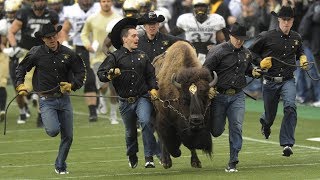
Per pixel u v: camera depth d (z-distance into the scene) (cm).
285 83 3797
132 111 3488
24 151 4259
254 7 5612
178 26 4659
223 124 3500
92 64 5138
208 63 3459
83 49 5297
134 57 3450
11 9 5272
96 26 5084
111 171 3578
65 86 3441
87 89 5247
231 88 3450
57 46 3481
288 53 3794
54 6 5631
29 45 5056
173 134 3447
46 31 3441
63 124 3512
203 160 3831
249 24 5594
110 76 3388
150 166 3538
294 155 3884
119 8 5875
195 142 3331
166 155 3544
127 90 3459
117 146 4319
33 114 5750
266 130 3981
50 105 3475
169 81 3394
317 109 5428
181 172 3481
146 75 3459
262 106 5681
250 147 4156
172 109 3344
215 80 3272
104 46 4519
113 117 5178
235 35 3444
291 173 3350
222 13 5434
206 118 3309
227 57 3453
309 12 5303
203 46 4650
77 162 3869
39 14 5038
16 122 5381
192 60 3416
